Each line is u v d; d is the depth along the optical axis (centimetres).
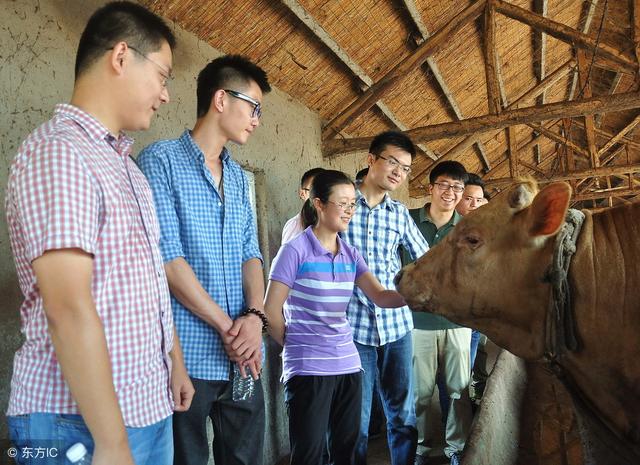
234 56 194
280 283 230
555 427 327
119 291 119
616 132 1438
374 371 278
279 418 391
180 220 180
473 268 179
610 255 163
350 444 243
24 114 214
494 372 301
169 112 304
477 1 575
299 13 378
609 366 164
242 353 179
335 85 504
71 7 241
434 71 632
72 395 103
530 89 1002
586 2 826
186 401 154
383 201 289
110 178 118
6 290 200
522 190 175
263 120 413
